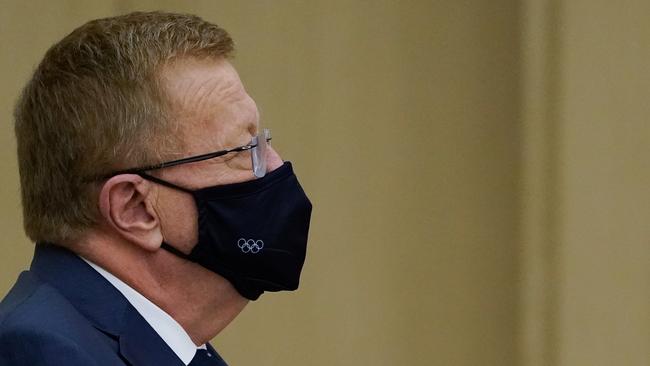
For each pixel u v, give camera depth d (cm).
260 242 805
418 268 1619
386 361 1603
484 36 1642
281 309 1537
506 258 1655
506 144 1650
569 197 1633
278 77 1516
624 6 1617
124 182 771
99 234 780
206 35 812
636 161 1627
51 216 780
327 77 1553
